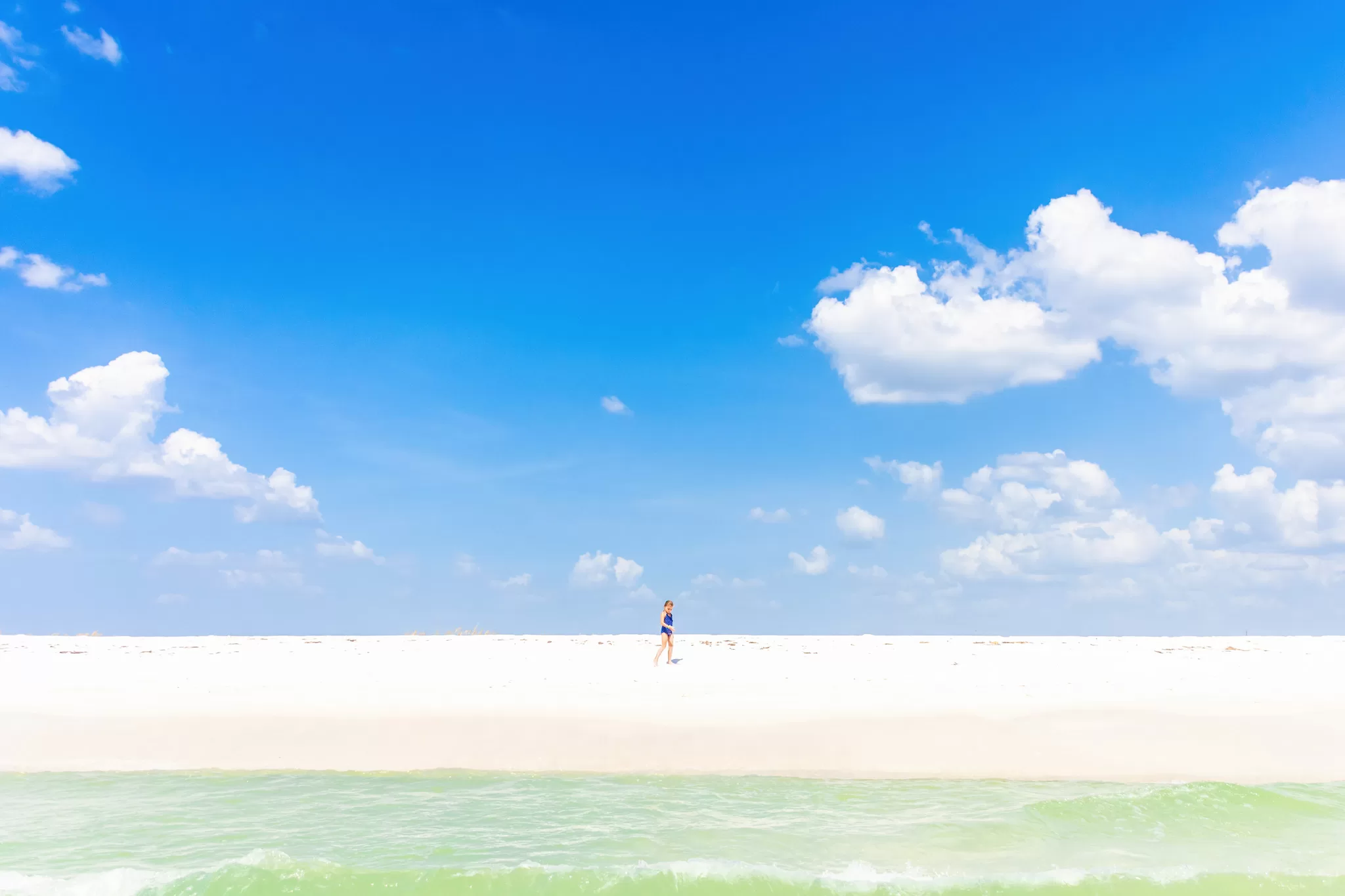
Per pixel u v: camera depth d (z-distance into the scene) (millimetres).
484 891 8281
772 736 13375
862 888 8281
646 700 15883
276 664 21938
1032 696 16359
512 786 11570
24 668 20500
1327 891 8359
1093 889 8352
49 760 12555
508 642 30062
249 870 8469
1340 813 10383
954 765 12328
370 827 9992
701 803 10859
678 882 8344
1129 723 13945
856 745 13008
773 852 9211
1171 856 9156
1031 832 9820
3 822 10203
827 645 29188
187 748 13016
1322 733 13500
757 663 22781
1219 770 12141
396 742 13250
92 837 9703
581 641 30781
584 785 11633
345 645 28250
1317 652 25906
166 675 19297
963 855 9172
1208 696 16297
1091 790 11438
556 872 8492
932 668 21547
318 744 13180
